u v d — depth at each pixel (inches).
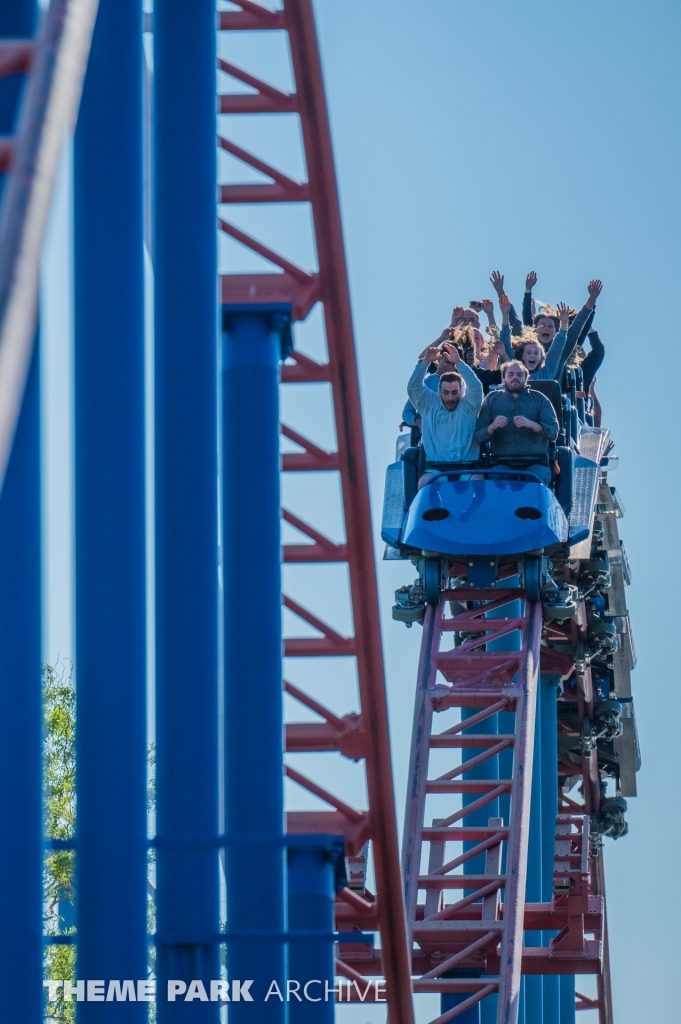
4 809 1238.3
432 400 2977.4
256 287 2167.8
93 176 1510.8
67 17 858.8
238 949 1959.9
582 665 3809.1
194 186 1739.7
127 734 1461.6
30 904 1248.2
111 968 1440.7
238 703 2039.9
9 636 1232.8
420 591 3184.1
